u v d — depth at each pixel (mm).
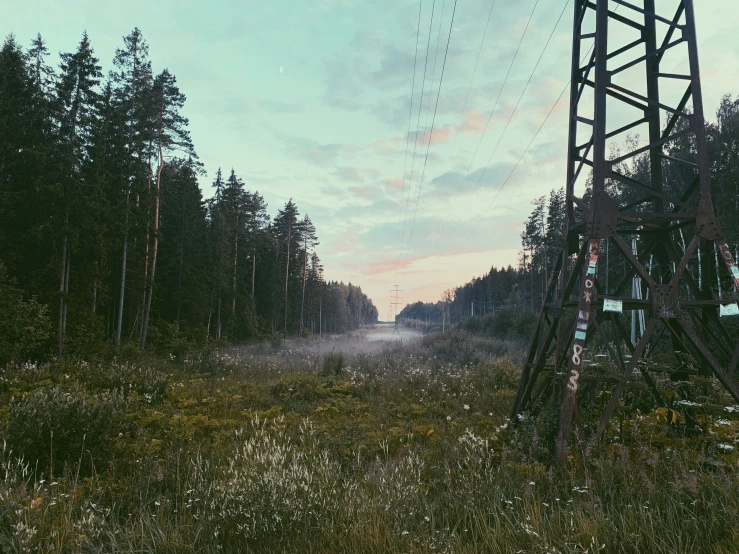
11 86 24922
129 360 19562
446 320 131000
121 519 4301
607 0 6016
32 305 19328
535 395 7266
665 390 6961
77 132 23469
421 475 5453
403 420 9078
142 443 6559
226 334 44156
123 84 27453
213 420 8367
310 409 10281
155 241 29062
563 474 4777
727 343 6195
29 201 22844
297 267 69312
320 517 4035
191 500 4363
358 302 183625
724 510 3596
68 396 6605
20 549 3342
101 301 25969
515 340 32188
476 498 4332
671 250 6637
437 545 3402
